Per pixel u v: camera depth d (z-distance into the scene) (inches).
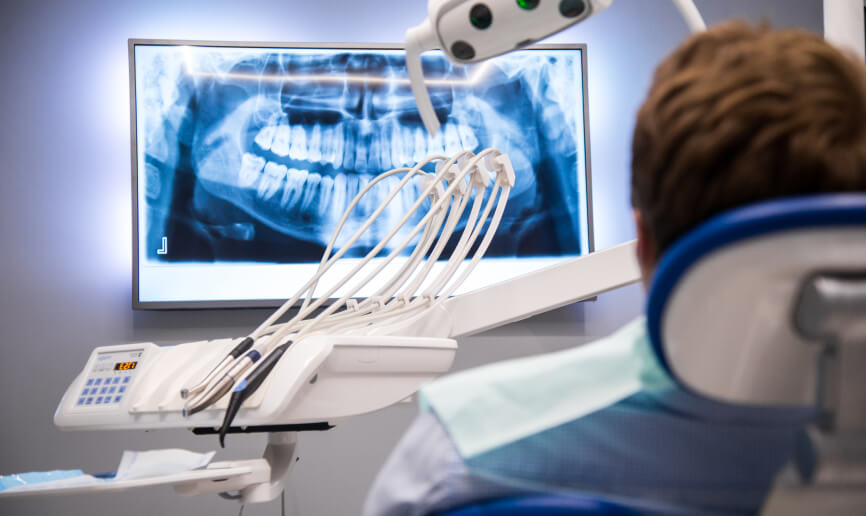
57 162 108.1
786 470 13.9
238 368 51.2
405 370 55.5
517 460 15.2
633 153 16.2
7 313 105.8
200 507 106.0
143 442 105.8
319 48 108.9
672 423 14.7
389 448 108.0
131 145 105.0
